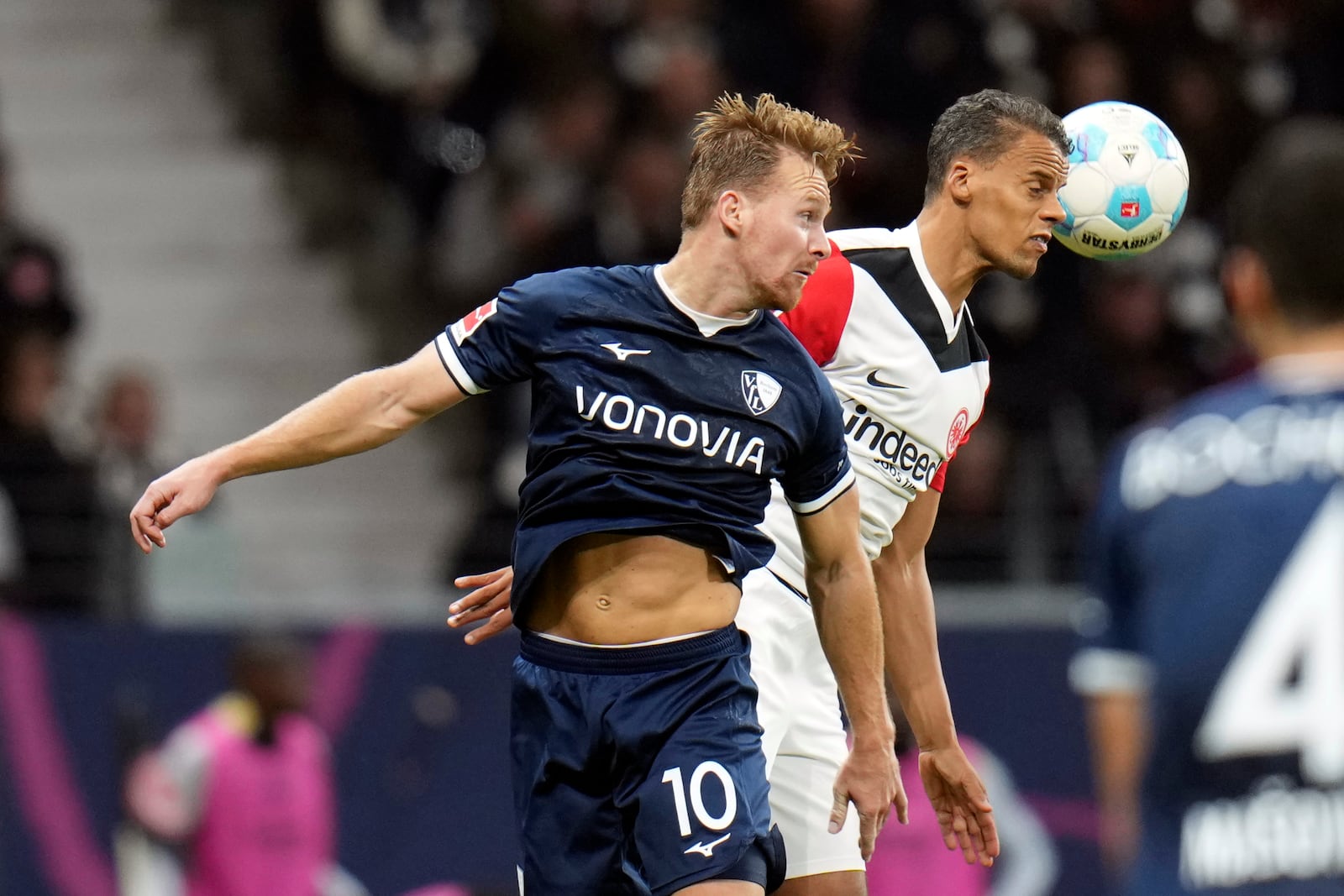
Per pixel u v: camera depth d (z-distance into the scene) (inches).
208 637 1010.1
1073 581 1036.5
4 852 986.1
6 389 1122.0
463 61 1416.1
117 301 1406.3
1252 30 1387.8
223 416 1357.0
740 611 570.9
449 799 1008.9
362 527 1286.9
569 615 498.3
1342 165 372.5
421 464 1332.4
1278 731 354.6
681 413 488.7
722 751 494.3
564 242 1259.8
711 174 493.4
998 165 553.0
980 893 968.3
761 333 498.9
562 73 1352.1
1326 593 357.4
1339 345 375.9
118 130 1498.5
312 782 989.8
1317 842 350.0
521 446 1124.5
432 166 1396.4
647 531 490.6
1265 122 1323.8
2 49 1530.5
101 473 1062.4
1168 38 1318.9
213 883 967.0
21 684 995.3
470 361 492.7
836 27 1269.7
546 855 507.2
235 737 975.0
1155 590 370.9
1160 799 364.8
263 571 1256.2
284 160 1505.9
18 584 1023.6
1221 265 1227.9
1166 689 365.4
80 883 986.1
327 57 1489.9
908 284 565.0
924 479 581.6
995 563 1039.6
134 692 999.6
